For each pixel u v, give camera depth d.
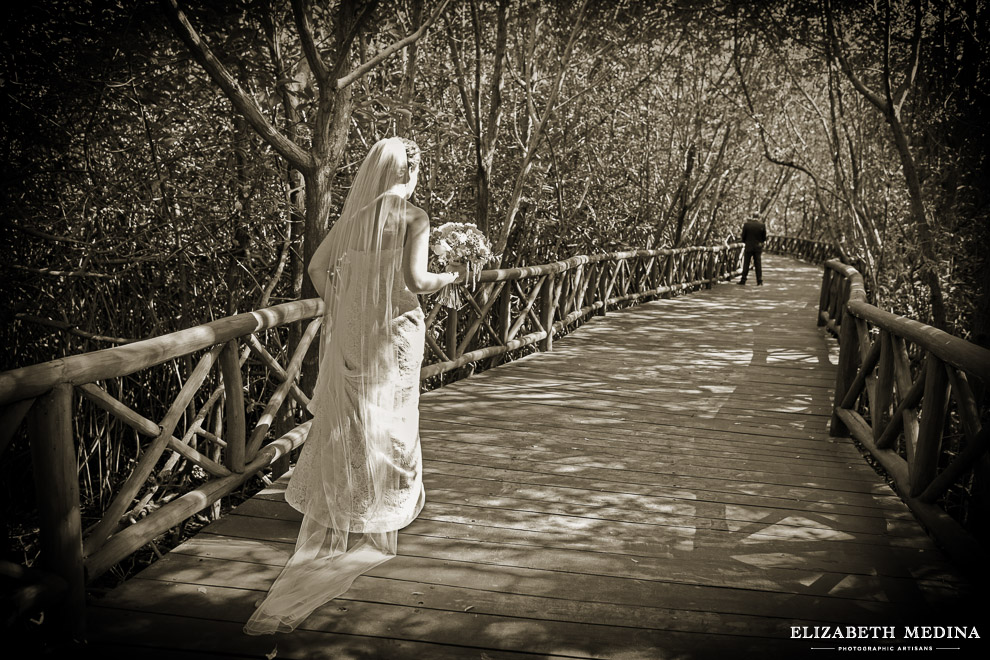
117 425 6.22
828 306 10.92
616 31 9.59
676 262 16.41
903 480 3.77
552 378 6.79
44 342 5.84
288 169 6.19
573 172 11.74
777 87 14.19
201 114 5.94
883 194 11.11
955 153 7.91
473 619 2.61
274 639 2.43
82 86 4.62
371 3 4.26
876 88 9.81
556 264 8.50
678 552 3.22
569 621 2.62
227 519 3.36
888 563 3.15
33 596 2.17
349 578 2.81
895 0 7.80
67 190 5.34
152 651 2.34
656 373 7.18
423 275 3.03
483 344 8.98
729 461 4.53
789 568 3.08
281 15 5.29
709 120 15.48
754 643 2.51
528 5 8.85
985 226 7.52
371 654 2.38
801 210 34.47
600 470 4.27
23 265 4.95
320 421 3.05
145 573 2.84
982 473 3.00
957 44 7.46
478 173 8.00
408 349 3.07
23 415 2.16
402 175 3.02
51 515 2.30
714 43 10.50
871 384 4.71
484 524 3.44
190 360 6.46
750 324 11.01
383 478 3.00
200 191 6.14
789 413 5.77
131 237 5.43
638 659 2.40
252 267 6.86
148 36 4.80
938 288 7.32
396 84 8.11
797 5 8.53
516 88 9.88
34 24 4.29
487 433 4.93
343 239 3.00
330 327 3.06
